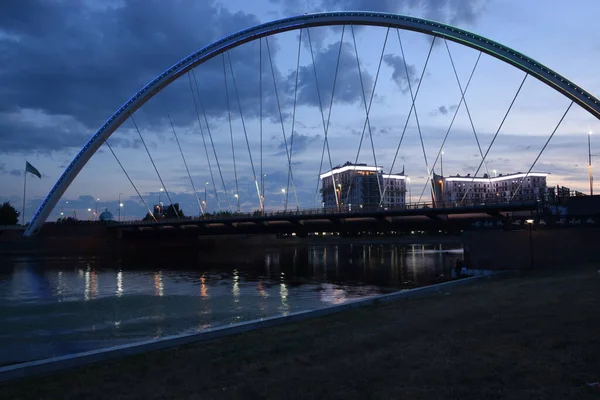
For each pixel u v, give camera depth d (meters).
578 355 10.18
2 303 43.72
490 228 41.81
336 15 89.06
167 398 9.88
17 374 12.13
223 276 69.38
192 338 15.69
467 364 10.28
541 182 184.62
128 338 27.95
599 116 64.38
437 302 21.55
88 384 11.19
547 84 68.31
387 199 189.50
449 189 189.50
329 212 75.31
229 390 9.99
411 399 8.45
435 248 156.25
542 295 19.61
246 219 84.81
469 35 74.19
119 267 86.00
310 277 66.56
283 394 9.39
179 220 101.50
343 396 8.95
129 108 111.50
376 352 12.16
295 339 14.87
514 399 8.10
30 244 109.50
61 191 113.31
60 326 32.28
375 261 96.94
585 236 35.72
